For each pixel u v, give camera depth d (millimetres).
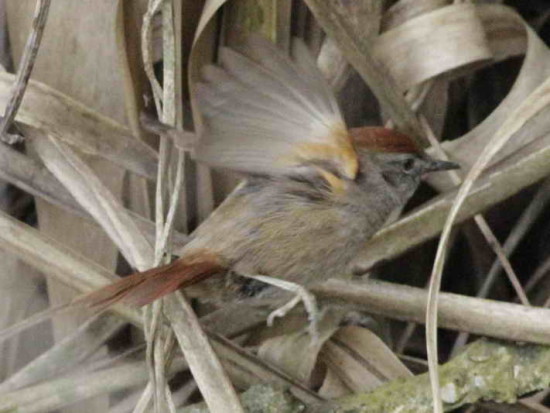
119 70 9336
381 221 8781
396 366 8867
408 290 8953
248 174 8234
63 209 9180
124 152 9102
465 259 10594
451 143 9891
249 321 9211
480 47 9688
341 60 9656
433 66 9695
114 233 8523
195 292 8211
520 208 10539
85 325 8828
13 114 8570
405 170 8828
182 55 9336
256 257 8164
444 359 10430
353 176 8289
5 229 8672
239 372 8750
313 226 8242
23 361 9125
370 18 9812
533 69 9922
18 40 9414
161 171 8148
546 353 8484
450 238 10070
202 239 8258
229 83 7254
